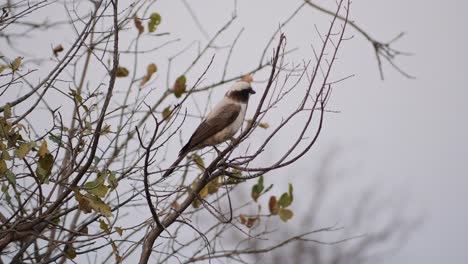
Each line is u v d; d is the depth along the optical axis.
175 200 12.43
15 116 10.12
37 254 10.93
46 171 9.58
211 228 12.59
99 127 9.55
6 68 10.51
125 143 12.30
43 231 10.78
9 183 9.84
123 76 13.11
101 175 9.84
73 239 11.23
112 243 9.98
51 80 10.22
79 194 9.69
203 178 11.13
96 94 10.16
